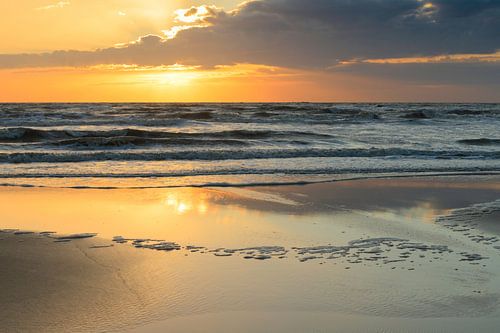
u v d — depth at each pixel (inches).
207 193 537.0
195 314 232.1
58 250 326.0
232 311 235.8
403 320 228.2
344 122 1771.7
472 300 251.1
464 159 862.5
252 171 697.6
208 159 822.5
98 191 540.1
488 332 217.0
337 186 592.7
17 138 1138.0
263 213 442.9
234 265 300.7
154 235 366.9
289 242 351.6
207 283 270.8
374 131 1433.3
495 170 746.2
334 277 281.0
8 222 398.6
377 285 270.1
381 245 344.2
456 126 1662.2
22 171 661.9
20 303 240.2
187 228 388.5
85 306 238.8
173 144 1000.9
